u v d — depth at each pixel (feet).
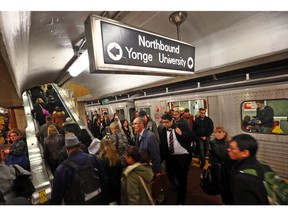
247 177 4.15
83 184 5.41
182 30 9.06
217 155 7.57
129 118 24.99
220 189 7.09
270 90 10.73
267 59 9.27
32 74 13.67
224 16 7.99
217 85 13.88
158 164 7.98
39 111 16.39
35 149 11.82
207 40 10.39
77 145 5.96
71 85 31.50
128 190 5.93
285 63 10.07
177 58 6.21
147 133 8.29
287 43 7.68
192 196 10.82
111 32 4.43
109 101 30.83
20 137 9.85
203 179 8.29
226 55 10.23
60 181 5.50
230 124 13.21
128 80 20.03
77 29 7.69
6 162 9.07
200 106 15.42
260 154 11.58
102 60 4.25
